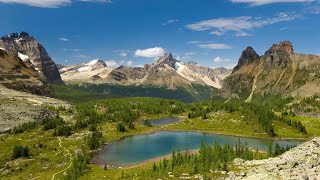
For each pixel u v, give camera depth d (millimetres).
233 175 78625
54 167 196250
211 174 102750
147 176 133750
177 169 131500
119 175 169000
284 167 70188
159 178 121000
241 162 113312
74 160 194750
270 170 70688
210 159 143875
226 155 151625
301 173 59906
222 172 102000
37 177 176875
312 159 70812
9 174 184500
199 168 121125
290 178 56938
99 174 178500
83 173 182500
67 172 180500
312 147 100125
